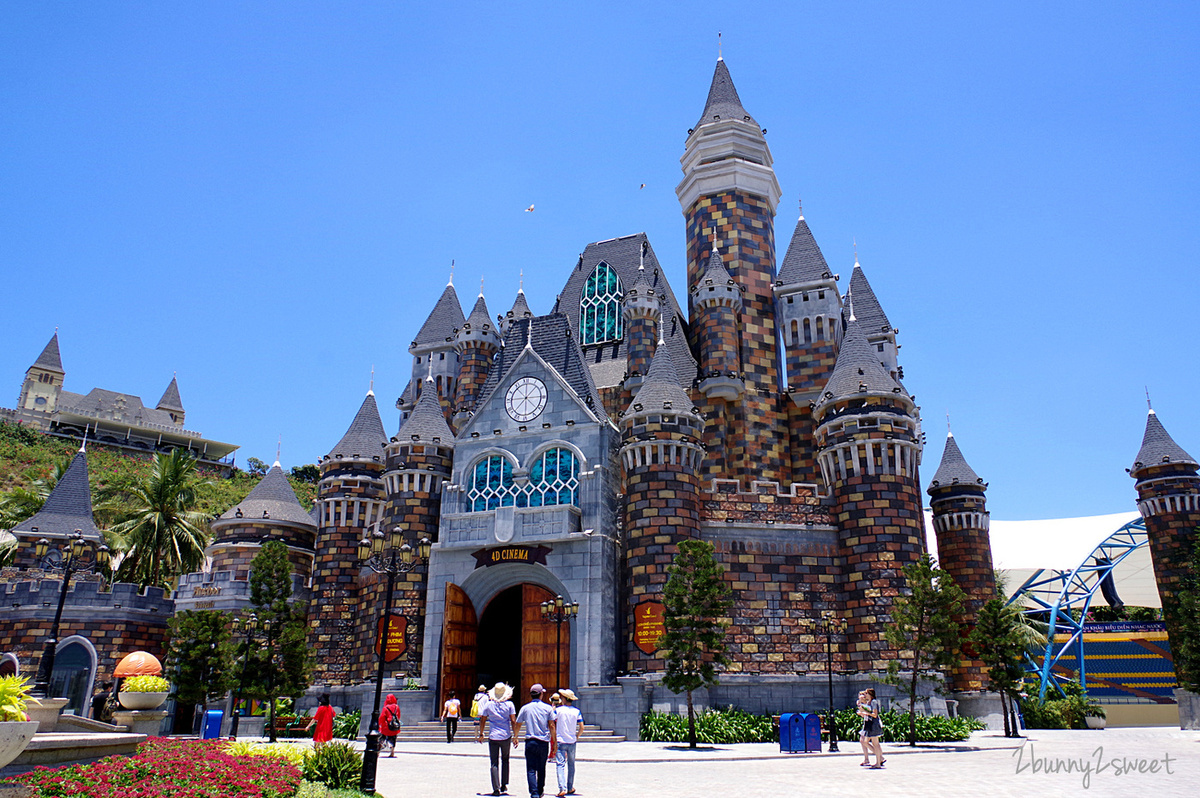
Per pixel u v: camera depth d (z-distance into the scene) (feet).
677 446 152.35
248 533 214.28
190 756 56.39
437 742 126.72
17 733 46.24
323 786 60.03
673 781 76.84
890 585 146.51
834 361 201.36
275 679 141.79
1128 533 284.41
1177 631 187.42
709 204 221.87
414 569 164.55
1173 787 71.67
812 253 213.25
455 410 213.66
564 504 152.15
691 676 121.39
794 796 65.51
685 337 217.97
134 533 212.02
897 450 155.33
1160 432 201.05
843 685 145.38
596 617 143.33
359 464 195.21
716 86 242.17
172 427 501.56
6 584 169.17
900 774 82.53
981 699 174.50
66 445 421.18
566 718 67.15
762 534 152.87
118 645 168.35
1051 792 68.03
